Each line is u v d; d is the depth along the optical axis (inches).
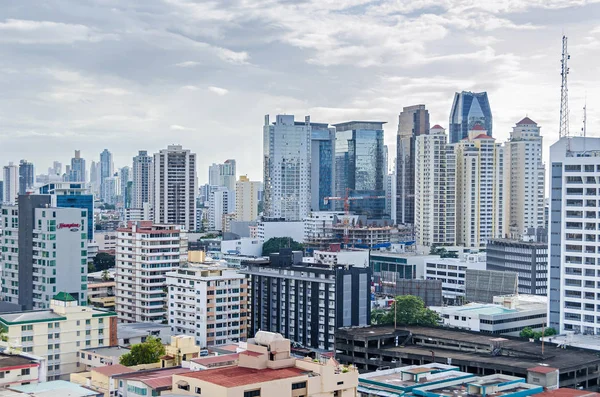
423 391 7455.7
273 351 7135.8
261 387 6510.8
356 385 7234.3
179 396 6481.3
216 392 6412.4
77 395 6604.3
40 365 7421.3
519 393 7357.3
